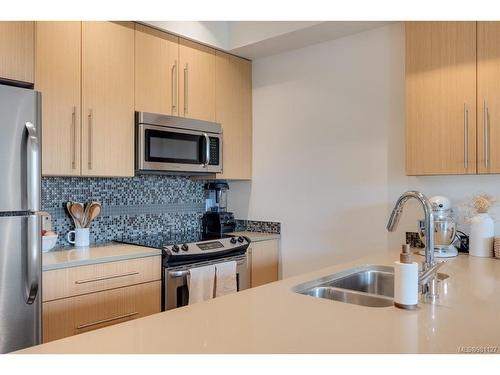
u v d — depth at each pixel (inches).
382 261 88.0
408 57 98.8
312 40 124.0
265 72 140.6
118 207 121.9
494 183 94.7
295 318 49.7
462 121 90.2
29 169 76.2
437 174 95.0
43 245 98.1
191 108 124.3
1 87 73.4
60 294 84.6
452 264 83.5
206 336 43.6
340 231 121.0
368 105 115.3
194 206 143.8
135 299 97.3
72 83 97.1
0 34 79.7
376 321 48.5
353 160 118.3
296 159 131.9
